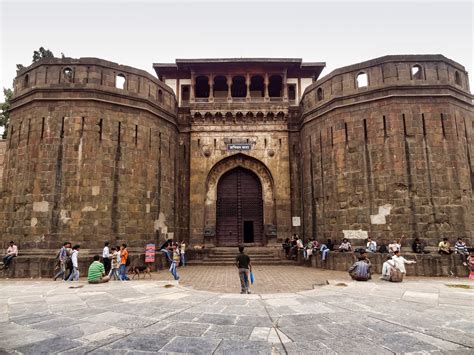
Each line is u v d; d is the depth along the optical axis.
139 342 5.55
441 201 15.31
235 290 10.98
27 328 6.38
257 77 24.89
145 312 7.61
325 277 14.02
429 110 16.19
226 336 5.86
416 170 15.69
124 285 11.62
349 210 16.92
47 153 15.88
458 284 11.48
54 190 15.51
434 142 15.88
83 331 6.18
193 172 22.33
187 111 23.12
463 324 6.50
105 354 5.02
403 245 15.21
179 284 12.15
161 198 18.95
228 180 23.33
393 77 16.61
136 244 16.75
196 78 24.66
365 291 10.12
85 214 15.45
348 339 5.66
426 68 16.61
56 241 15.02
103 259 14.24
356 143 17.19
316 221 19.14
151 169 18.31
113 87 17.16
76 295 9.73
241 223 22.69
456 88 16.61
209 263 19.59
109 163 16.45
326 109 18.69
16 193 16.06
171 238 19.59
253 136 22.78
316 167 19.38
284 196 22.03
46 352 5.10
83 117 16.28
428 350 5.12
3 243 15.98
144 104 18.16
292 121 22.95
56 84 16.48
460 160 15.86
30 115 16.55
